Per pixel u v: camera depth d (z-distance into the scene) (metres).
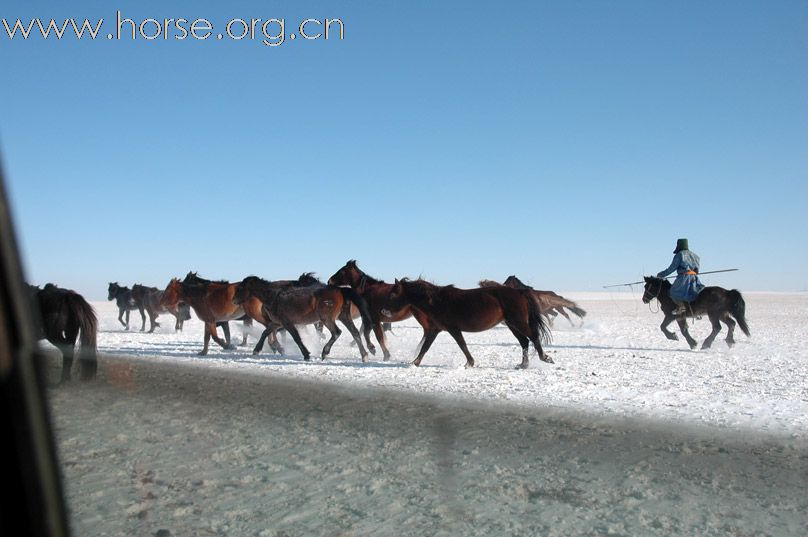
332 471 3.40
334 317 15.29
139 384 5.98
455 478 3.44
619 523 2.96
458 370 12.64
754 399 9.02
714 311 17.53
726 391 9.89
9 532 1.73
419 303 13.34
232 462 3.60
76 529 2.64
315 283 17.00
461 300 13.18
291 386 6.88
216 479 3.29
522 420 5.33
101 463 3.49
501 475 3.55
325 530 2.73
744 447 4.78
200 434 4.09
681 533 2.88
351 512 2.94
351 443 4.02
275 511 2.89
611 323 32.12
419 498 3.13
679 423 6.31
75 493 3.04
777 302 70.44
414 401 6.13
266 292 15.63
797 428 6.46
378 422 4.71
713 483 3.59
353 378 10.86
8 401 1.69
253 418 4.57
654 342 20.56
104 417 4.46
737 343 19.98
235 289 16.62
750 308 53.41
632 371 12.55
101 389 5.59
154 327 28.14
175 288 17.27
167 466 3.42
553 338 22.00
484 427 4.79
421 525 2.80
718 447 4.70
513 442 4.35
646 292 18.39
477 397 8.29
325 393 6.29
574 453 4.12
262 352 17.48
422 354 13.61
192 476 3.29
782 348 18.17
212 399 5.26
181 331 27.77
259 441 4.02
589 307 58.72
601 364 13.85
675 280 17.92
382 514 2.92
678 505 3.23
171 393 5.45
